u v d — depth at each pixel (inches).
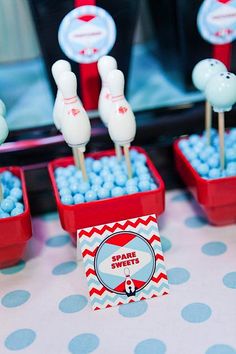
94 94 19.5
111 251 14.9
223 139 16.7
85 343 13.6
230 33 19.2
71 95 15.1
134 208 15.6
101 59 16.1
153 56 24.0
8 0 22.0
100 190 16.0
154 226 15.2
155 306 14.7
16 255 16.2
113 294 14.9
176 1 18.6
